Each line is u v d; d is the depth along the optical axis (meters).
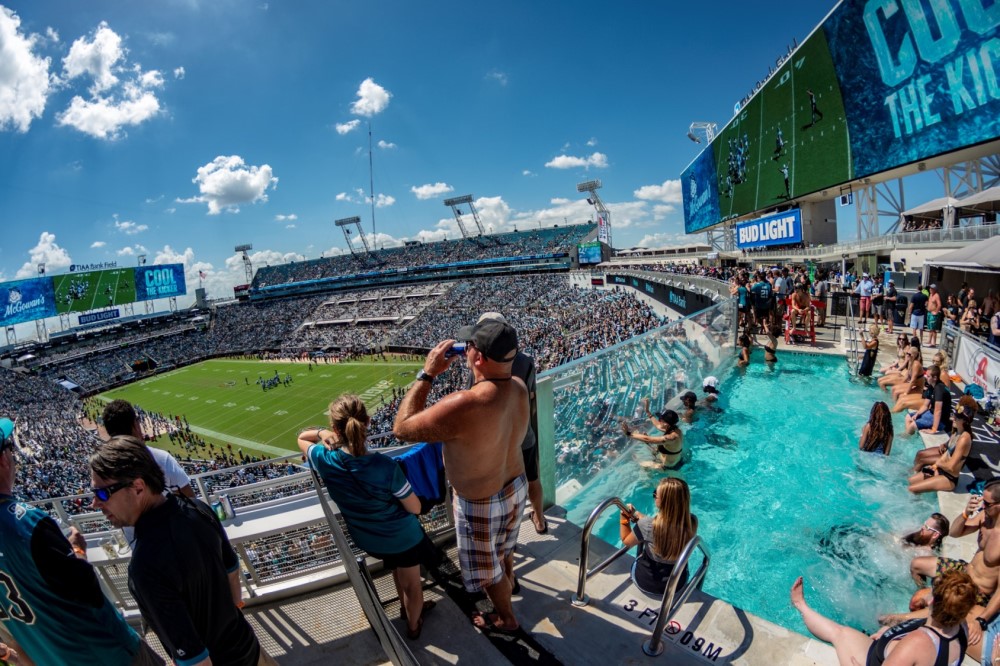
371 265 111.25
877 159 21.62
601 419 6.21
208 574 2.19
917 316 13.86
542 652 2.95
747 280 16.23
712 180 43.03
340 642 3.49
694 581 3.30
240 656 2.39
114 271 92.19
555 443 5.17
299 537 3.98
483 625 3.18
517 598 3.45
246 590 3.91
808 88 25.45
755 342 13.73
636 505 5.74
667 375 8.62
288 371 64.00
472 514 2.84
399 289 95.38
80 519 4.20
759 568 4.58
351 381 54.66
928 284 15.45
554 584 3.60
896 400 8.76
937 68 17.80
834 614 3.99
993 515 3.91
